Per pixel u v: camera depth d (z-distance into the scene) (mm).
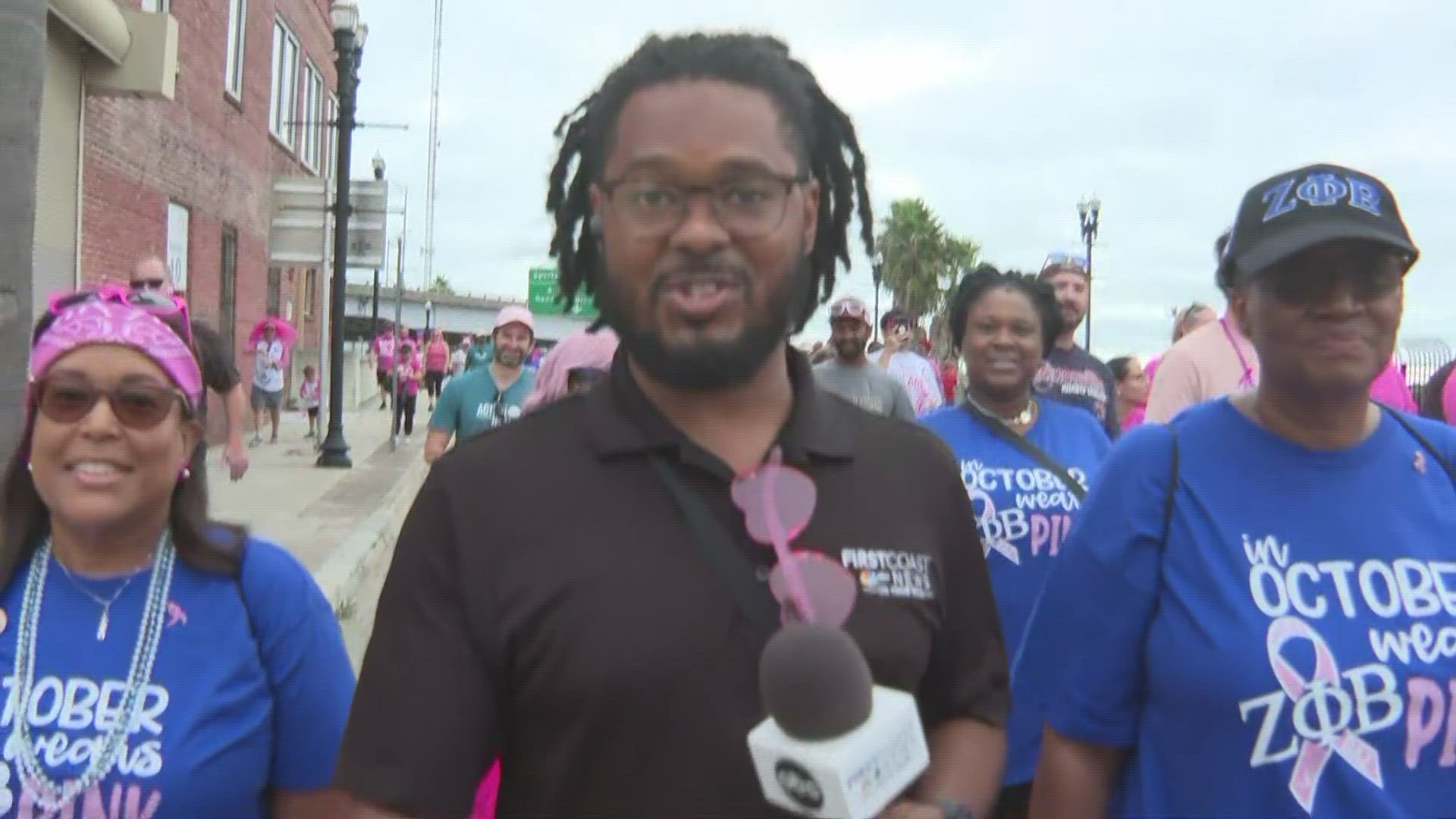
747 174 1694
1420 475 2109
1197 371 4328
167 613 2189
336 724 2307
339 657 2359
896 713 1539
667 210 1703
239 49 17562
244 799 2199
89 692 2127
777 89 1765
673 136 1691
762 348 1729
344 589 7953
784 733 1505
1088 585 2186
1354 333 2014
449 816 1639
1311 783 1956
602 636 1617
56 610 2176
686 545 1673
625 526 1675
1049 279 5391
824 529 1739
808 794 1499
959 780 1832
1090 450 4070
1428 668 1961
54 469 2146
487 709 1683
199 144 15398
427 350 32094
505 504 1695
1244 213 2160
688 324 1697
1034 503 3824
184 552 2227
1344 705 1954
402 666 1681
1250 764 1991
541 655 1638
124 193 12492
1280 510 2074
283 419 23062
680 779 1605
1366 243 1973
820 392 1896
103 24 10312
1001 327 4016
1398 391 4609
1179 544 2102
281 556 2346
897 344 9727
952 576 1916
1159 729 2107
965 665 1938
